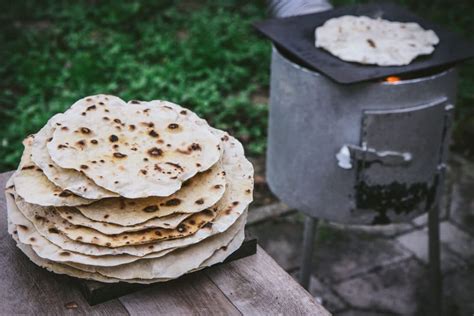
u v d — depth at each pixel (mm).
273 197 2537
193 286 1272
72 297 1247
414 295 2148
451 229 2406
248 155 2715
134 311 1230
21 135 2701
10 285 1262
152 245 1208
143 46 3424
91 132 1280
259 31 1927
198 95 2953
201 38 3412
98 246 1201
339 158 1765
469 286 2186
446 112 1795
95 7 3854
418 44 1826
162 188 1209
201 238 1220
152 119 1327
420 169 1808
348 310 2092
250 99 3039
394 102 1723
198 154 1271
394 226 2414
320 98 1752
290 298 1261
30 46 3395
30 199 1205
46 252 1205
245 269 1304
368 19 1946
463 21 3678
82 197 1212
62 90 3008
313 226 1970
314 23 1969
